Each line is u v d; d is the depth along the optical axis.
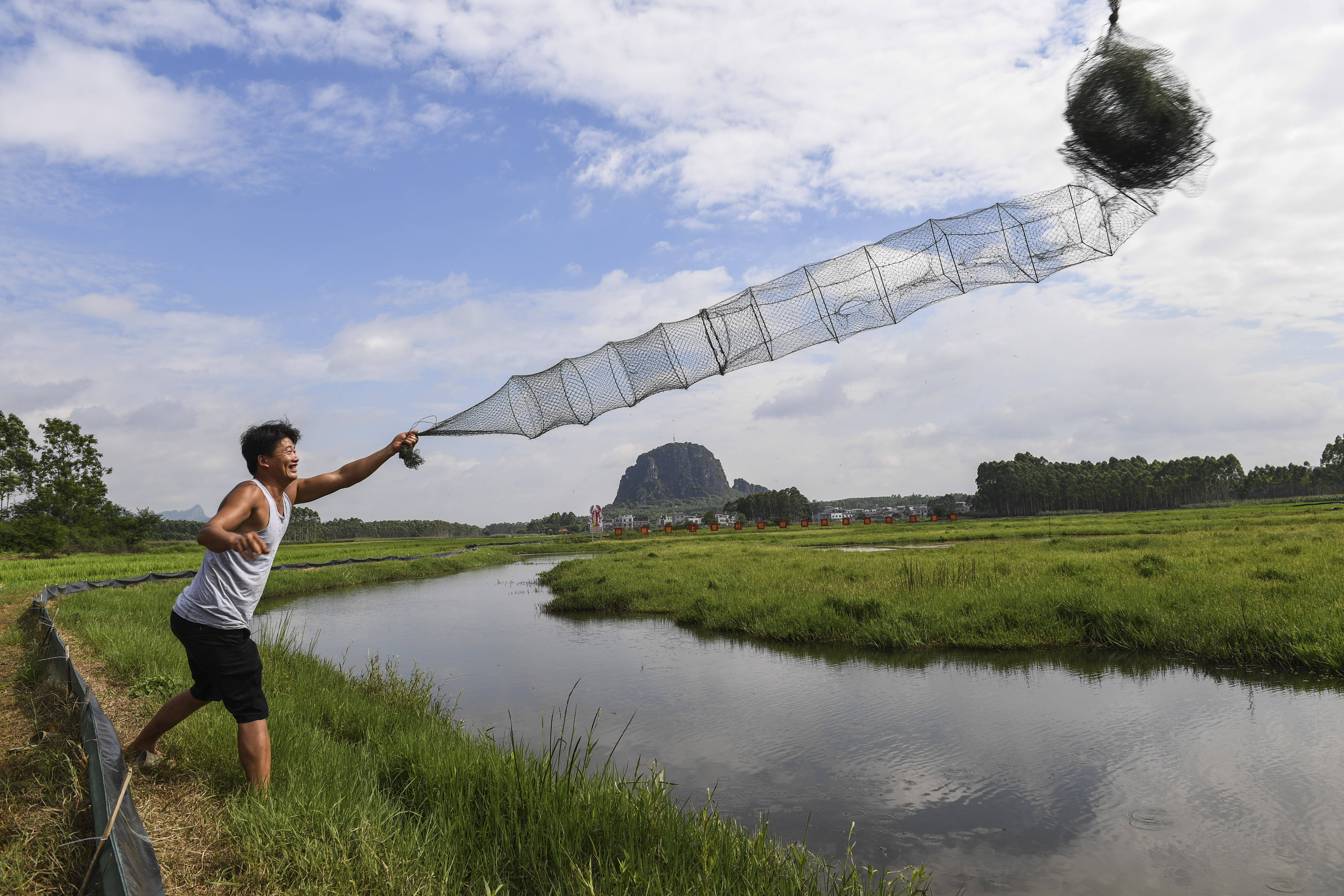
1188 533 27.02
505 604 18.02
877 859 4.44
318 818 3.36
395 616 15.95
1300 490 132.88
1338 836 4.47
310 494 3.71
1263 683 7.71
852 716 7.23
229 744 4.21
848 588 14.55
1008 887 4.06
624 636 12.43
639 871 3.42
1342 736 6.07
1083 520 59.12
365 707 6.52
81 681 4.42
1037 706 7.34
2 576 21.56
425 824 3.79
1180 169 2.74
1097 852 4.43
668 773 5.88
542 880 3.46
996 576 14.59
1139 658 9.11
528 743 6.55
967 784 5.52
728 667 9.61
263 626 10.59
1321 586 10.40
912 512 140.88
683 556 28.02
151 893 2.38
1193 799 5.06
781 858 3.88
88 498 55.25
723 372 3.57
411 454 3.77
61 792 3.29
